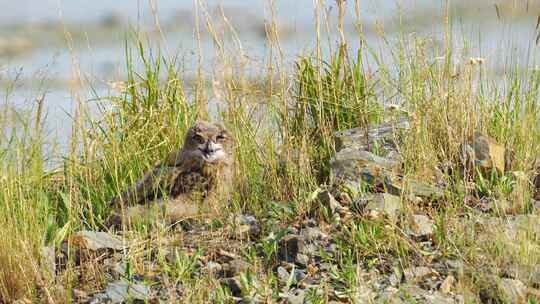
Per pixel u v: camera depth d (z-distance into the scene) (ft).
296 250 32.78
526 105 41.16
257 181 40.06
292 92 45.65
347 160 39.19
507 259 30.58
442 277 30.53
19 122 40.57
